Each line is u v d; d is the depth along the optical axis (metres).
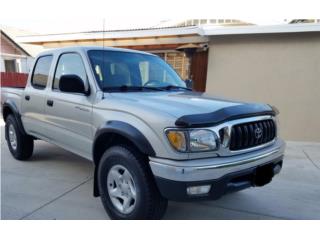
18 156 4.97
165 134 2.46
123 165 2.83
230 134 2.60
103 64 3.54
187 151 2.43
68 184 4.09
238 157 2.63
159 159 2.50
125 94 3.24
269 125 3.11
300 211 3.50
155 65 4.20
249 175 2.73
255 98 8.62
